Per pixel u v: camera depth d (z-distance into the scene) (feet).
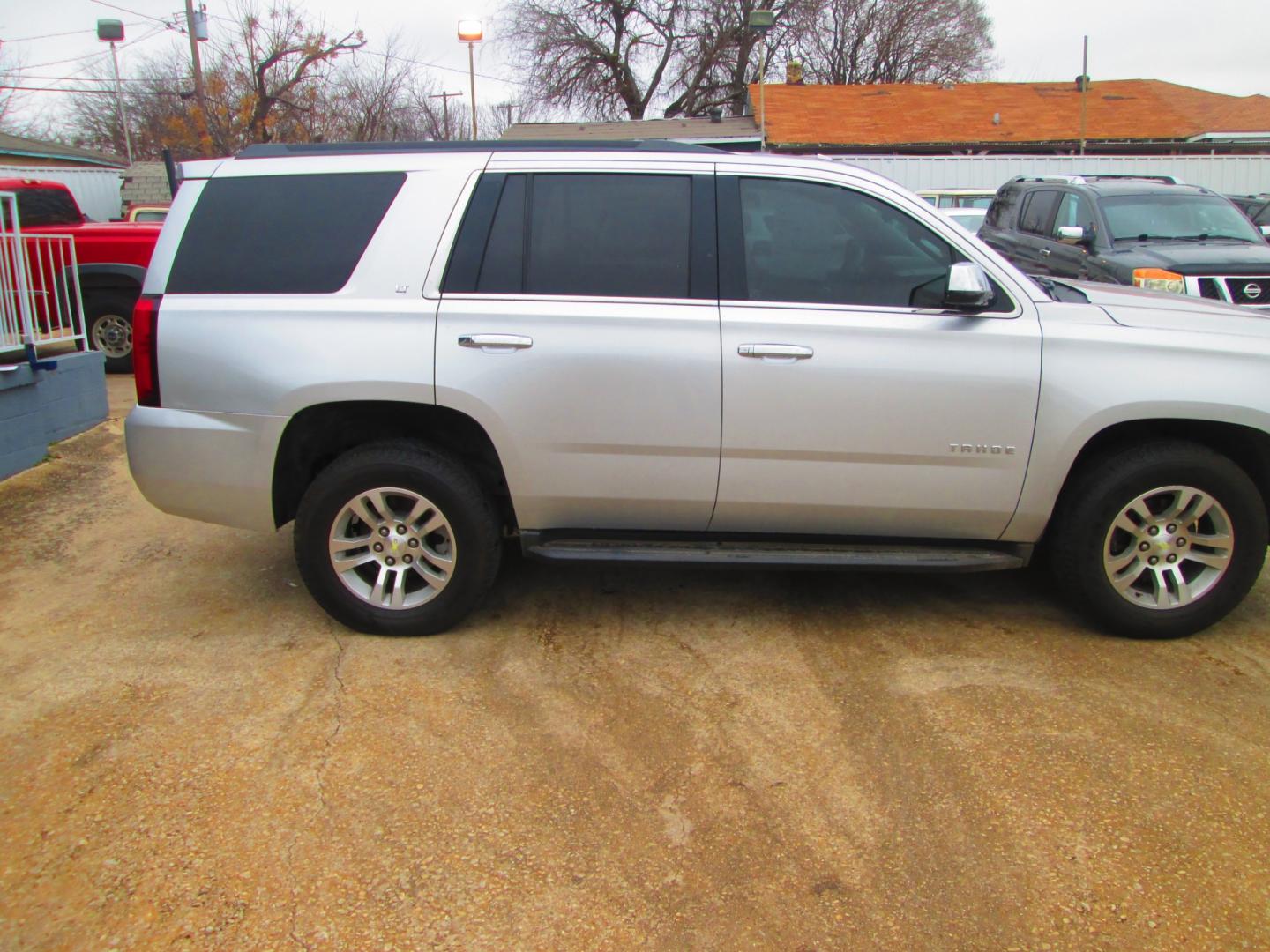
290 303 11.84
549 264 11.86
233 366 11.83
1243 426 11.90
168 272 12.18
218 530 16.83
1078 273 31.37
